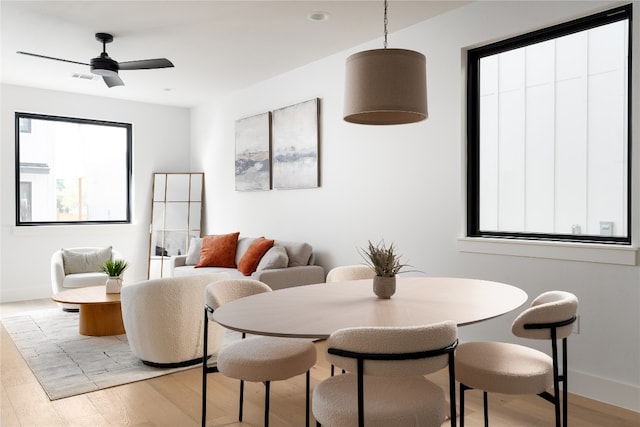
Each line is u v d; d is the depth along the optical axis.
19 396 3.09
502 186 3.72
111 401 3.00
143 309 3.42
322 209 4.99
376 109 2.13
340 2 3.55
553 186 3.45
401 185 4.15
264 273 4.57
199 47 4.57
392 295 2.35
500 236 3.55
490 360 2.05
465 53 3.70
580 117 3.30
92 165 6.83
